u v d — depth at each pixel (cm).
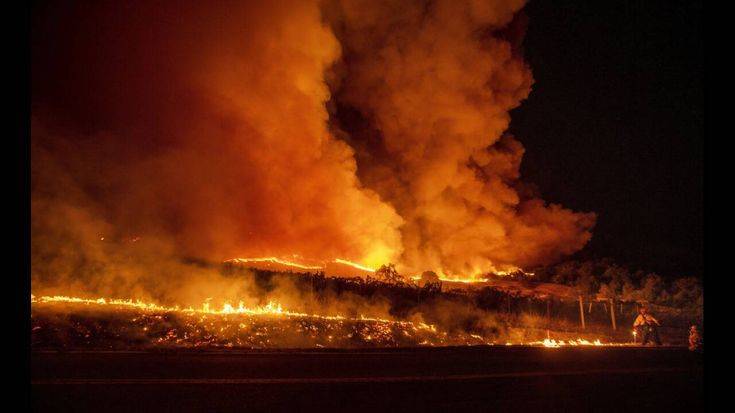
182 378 1052
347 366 1282
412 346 1758
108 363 1159
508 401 1016
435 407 948
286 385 1041
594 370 1400
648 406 1036
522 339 2128
